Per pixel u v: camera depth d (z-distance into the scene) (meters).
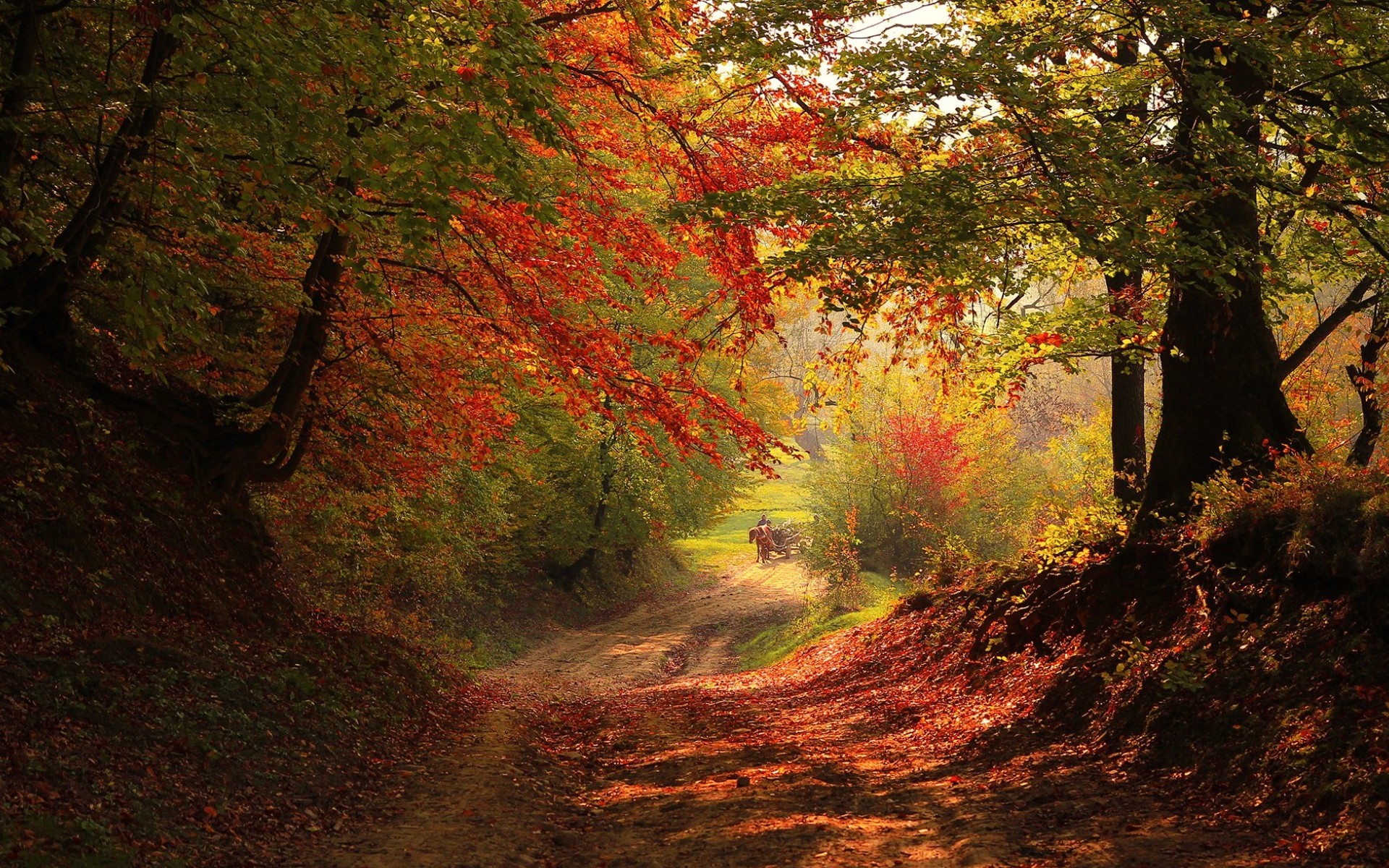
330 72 8.85
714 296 12.79
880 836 7.03
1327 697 6.87
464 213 11.16
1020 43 10.35
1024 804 7.46
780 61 10.80
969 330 14.89
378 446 15.88
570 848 7.43
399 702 12.05
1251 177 10.28
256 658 10.24
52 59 9.16
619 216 12.52
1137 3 10.20
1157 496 11.56
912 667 15.32
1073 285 17.38
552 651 28.27
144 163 8.57
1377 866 5.18
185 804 6.74
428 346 13.67
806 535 35.53
